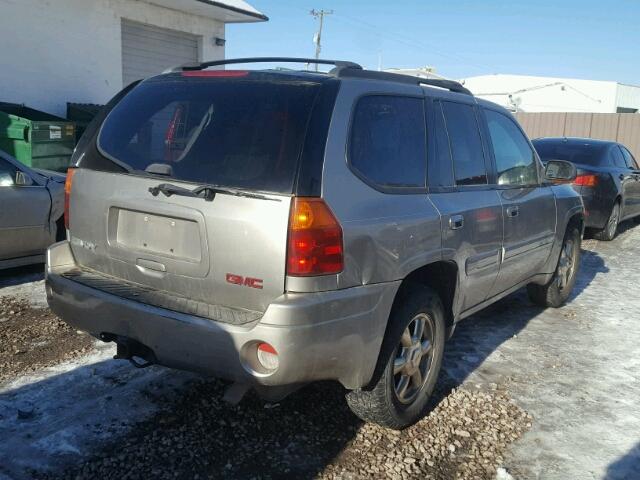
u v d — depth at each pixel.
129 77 12.85
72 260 3.58
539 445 3.55
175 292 3.10
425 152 3.66
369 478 3.13
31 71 10.83
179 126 3.24
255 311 2.86
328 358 2.85
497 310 6.15
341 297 2.85
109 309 3.10
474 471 3.25
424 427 3.66
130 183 3.19
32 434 3.32
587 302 6.61
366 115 3.23
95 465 3.08
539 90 49.00
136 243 3.20
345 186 2.96
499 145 4.66
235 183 2.88
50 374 4.04
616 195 10.08
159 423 3.50
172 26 13.30
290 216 2.74
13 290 5.79
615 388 4.40
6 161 5.94
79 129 10.35
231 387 2.97
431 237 3.46
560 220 5.56
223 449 3.29
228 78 3.29
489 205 4.16
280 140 2.90
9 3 10.30
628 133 21.08
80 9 11.41
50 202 6.18
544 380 4.47
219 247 2.88
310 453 3.30
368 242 2.99
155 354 2.99
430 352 3.71
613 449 3.56
